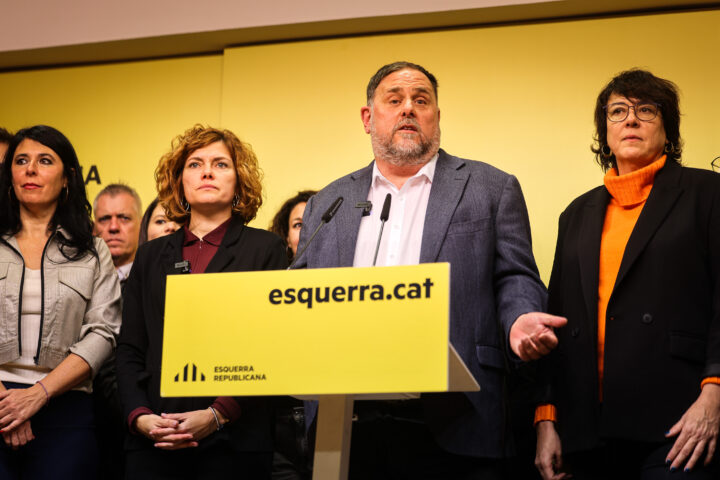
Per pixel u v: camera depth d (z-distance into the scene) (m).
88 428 2.80
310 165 3.83
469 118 3.67
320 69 3.93
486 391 2.19
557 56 3.65
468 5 3.67
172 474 2.46
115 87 4.24
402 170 2.58
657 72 3.53
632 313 2.27
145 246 2.85
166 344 1.79
